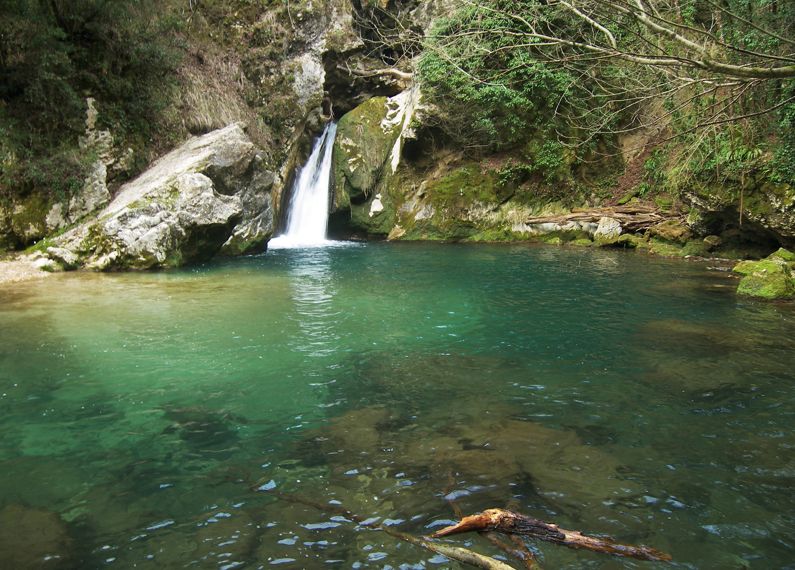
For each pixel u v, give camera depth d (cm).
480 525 276
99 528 279
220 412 428
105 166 1297
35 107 1200
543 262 1289
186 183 1184
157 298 835
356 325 696
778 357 573
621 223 1630
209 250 1258
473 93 1672
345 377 509
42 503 301
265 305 802
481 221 1825
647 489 319
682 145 1484
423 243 1734
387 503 303
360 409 436
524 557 257
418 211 1858
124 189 1299
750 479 331
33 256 1091
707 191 1287
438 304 827
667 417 423
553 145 1762
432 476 332
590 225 1702
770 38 963
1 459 351
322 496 309
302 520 287
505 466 344
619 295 898
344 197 1842
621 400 457
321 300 846
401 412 430
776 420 418
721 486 323
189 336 634
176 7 1641
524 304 830
